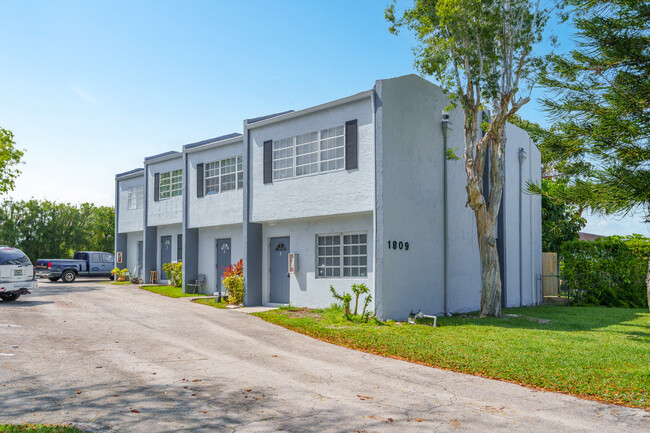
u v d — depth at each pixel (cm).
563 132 839
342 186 1423
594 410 613
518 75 1310
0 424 515
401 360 899
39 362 813
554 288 2188
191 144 2092
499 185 1420
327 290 1502
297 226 1603
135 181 2650
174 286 2217
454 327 1215
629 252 1920
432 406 624
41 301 1708
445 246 1546
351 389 697
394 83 1386
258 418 566
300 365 841
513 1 1291
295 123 1566
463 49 1313
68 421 541
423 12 1311
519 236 1934
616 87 797
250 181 1694
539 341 1016
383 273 1302
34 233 3719
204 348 966
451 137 1608
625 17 809
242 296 1694
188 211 2059
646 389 687
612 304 1875
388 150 1347
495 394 682
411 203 1417
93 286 2372
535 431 538
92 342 995
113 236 4694
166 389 675
